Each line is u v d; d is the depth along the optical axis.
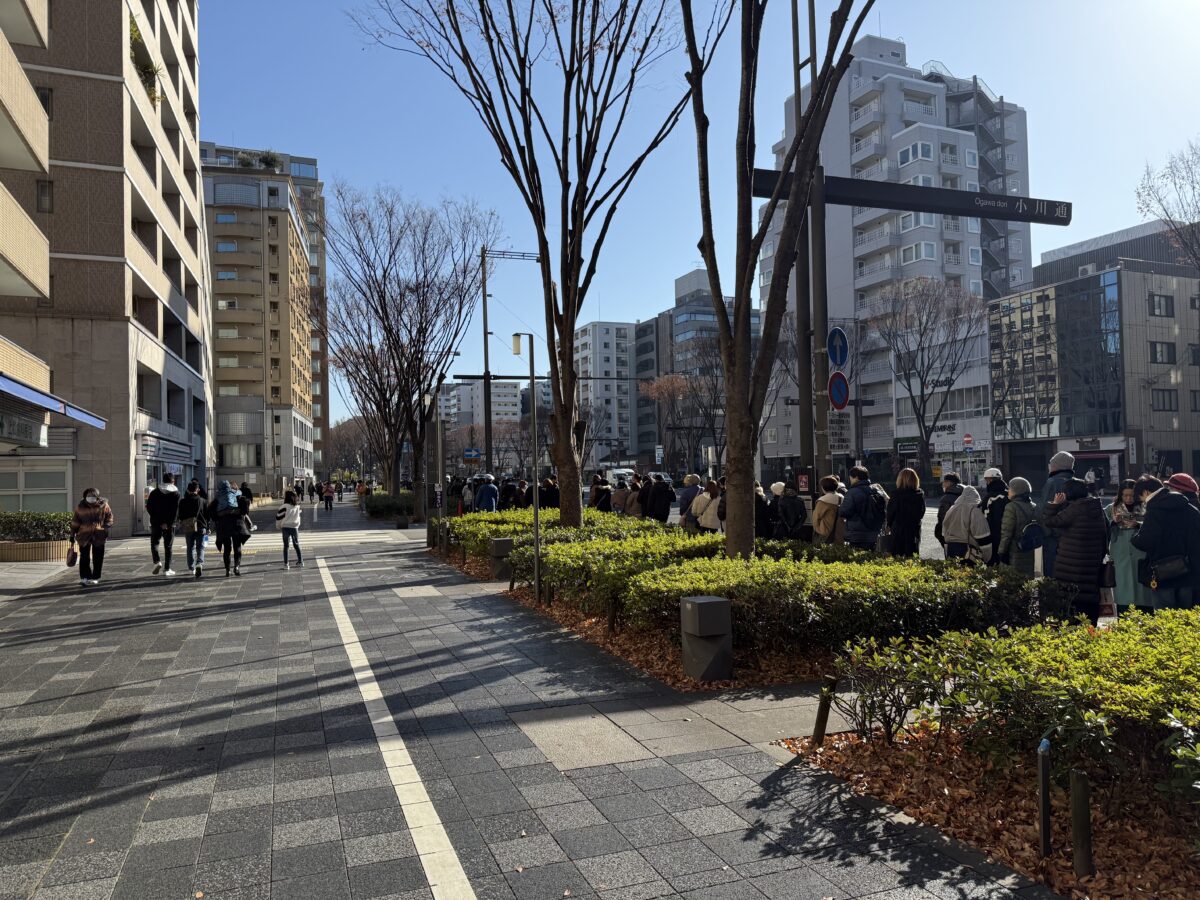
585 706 5.46
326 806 3.89
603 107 11.47
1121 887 2.90
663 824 3.60
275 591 11.73
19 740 4.96
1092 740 3.21
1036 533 7.39
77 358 24.88
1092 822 3.32
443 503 19.16
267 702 5.75
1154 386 43.94
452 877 3.17
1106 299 44.25
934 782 3.86
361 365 32.84
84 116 25.39
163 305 30.84
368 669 6.70
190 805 3.93
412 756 4.57
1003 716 3.61
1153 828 3.22
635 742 4.70
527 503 20.09
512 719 5.22
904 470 9.16
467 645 7.55
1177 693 3.22
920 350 43.78
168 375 31.12
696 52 8.04
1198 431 45.28
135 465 25.83
